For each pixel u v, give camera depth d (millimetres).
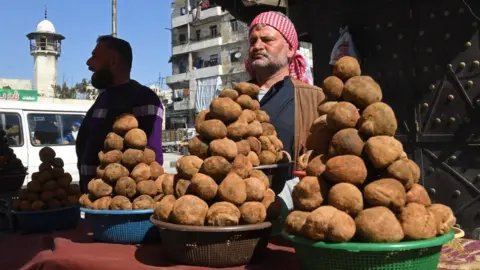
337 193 1205
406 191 1251
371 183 1217
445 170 3137
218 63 35938
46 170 2766
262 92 2570
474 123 2992
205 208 1463
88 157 2758
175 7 38656
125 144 2051
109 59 2732
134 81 2799
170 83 38781
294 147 2295
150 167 2029
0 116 7492
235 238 1428
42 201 2701
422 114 3238
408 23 3258
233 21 34938
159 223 1511
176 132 28078
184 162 1575
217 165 1506
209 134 1604
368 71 3527
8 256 2285
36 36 35375
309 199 1269
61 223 2701
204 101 35969
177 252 1488
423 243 1146
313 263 1227
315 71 3969
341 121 1305
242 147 1690
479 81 2961
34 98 24109
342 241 1151
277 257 1568
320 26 3867
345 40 3549
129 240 1896
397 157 1239
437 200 3174
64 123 8375
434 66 3158
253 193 1501
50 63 35656
